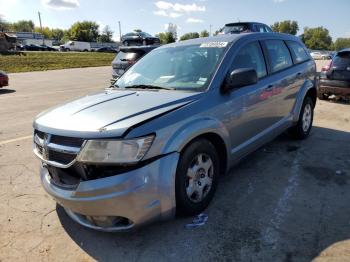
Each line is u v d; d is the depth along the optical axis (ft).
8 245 10.09
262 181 13.73
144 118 9.49
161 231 10.51
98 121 9.49
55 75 68.95
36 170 15.57
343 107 28.58
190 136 10.15
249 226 10.60
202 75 12.29
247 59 13.73
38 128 10.21
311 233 10.12
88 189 8.99
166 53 14.58
